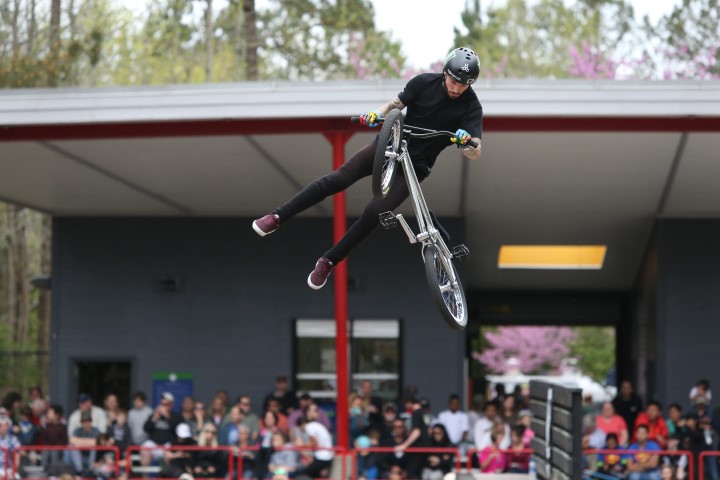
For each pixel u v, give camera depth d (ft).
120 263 61.98
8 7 105.81
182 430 49.39
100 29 105.09
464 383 60.95
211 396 61.05
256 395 61.00
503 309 77.20
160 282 61.82
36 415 56.49
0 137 44.78
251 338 61.36
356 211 59.93
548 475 33.86
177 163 50.57
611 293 76.07
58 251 62.18
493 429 49.49
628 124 42.73
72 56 94.89
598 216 60.23
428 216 20.89
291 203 20.03
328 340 61.46
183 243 62.08
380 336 61.21
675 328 58.95
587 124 42.88
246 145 47.37
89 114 43.06
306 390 61.11
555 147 47.60
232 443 50.42
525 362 153.07
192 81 115.03
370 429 49.52
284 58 109.60
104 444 50.34
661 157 48.91
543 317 76.79
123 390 62.18
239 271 61.87
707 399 53.47
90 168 51.47
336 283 44.83
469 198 57.16
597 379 150.61
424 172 21.12
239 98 42.55
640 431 47.34
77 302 61.93
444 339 60.75
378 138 18.95
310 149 48.24
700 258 59.31
